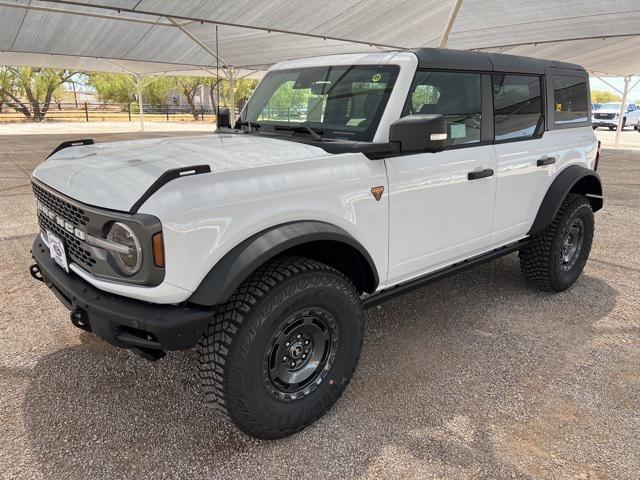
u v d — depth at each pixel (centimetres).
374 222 268
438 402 274
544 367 311
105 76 4319
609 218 732
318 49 1237
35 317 374
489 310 396
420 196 289
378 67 296
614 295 430
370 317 383
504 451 236
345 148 261
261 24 934
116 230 205
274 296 218
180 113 4897
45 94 3931
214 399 222
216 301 202
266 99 354
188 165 223
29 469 220
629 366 313
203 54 1476
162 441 241
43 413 260
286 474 220
